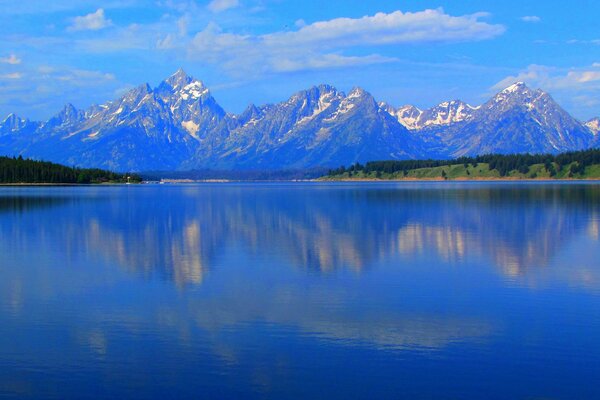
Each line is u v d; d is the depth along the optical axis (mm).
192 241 77312
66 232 88500
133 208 145125
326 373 29484
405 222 101750
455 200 169375
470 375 29250
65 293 46188
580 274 52781
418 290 46625
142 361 31062
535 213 118812
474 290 46562
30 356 31828
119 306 42000
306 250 68312
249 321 38031
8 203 165375
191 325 37188
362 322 37688
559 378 28844
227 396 27172
